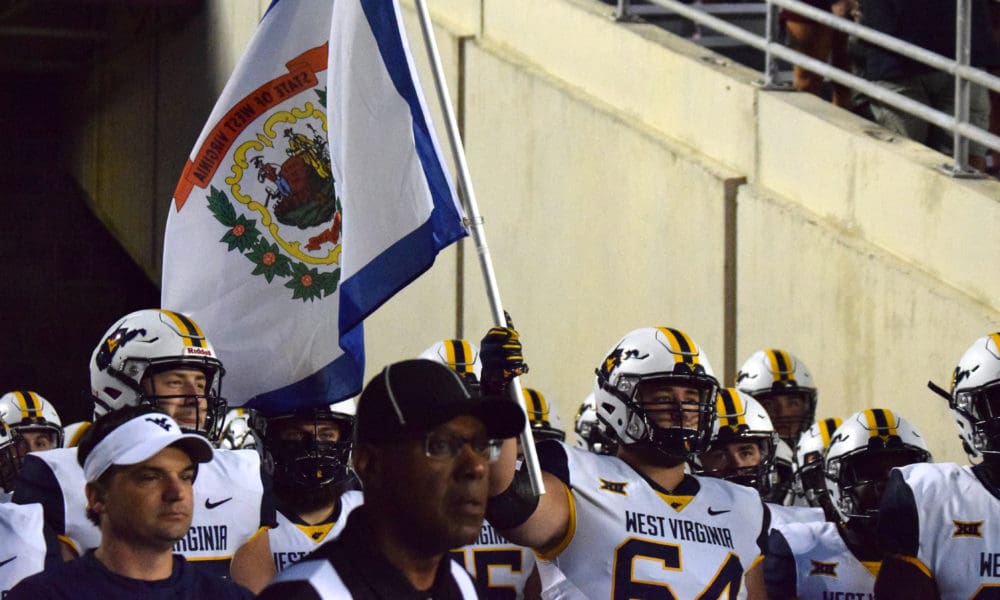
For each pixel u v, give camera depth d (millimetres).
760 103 11812
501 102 14312
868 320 10719
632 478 6441
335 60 6672
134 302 25203
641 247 12719
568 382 13523
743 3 16125
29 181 25250
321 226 7523
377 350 15969
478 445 3803
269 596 3746
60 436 10250
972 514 6887
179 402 7160
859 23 12602
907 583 6914
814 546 7910
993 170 11891
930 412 10188
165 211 20578
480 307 14398
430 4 15367
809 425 10391
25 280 25047
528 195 13969
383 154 6340
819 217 11281
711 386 6574
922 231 10430
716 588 6371
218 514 7301
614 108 13234
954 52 11445
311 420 7492
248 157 7574
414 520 3760
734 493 6633
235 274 7574
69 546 6824
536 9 14094
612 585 6238
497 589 8320
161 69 20781
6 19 20688
